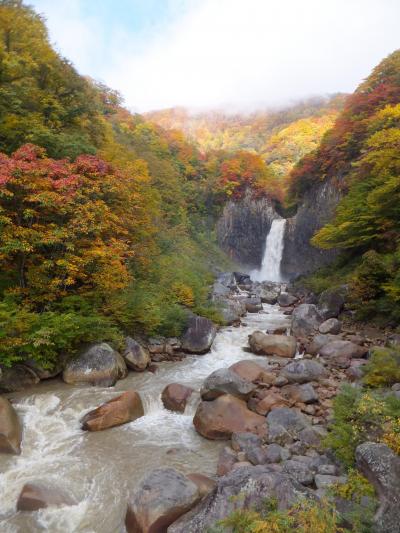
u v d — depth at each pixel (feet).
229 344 59.06
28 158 45.47
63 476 26.21
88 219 46.60
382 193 74.18
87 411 34.99
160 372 46.65
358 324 64.18
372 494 18.52
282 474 20.61
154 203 91.61
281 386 40.78
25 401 35.42
